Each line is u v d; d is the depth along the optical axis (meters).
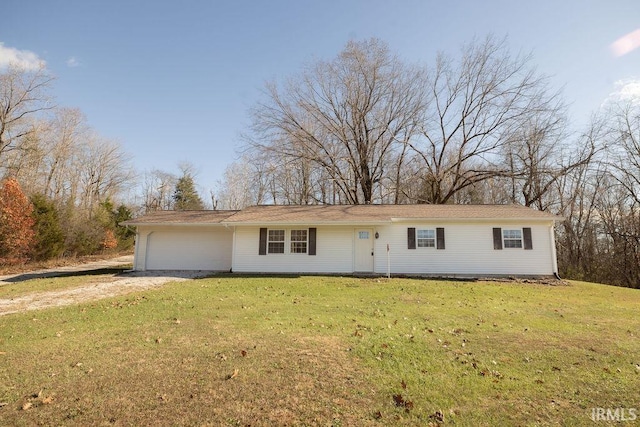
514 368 4.53
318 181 27.56
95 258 26.38
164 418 3.21
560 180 24.81
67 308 8.10
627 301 9.94
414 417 3.29
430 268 15.60
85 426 3.07
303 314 7.51
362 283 12.77
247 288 11.36
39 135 26.20
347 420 3.22
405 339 5.67
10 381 3.99
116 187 39.66
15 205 18.00
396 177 26.81
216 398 3.60
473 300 9.61
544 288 12.67
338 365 4.53
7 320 6.93
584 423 3.22
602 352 5.20
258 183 27.97
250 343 5.40
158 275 15.29
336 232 16.33
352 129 24.91
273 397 3.64
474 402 3.60
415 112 24.33
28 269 18.66
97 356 4.82
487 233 15.52
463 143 24.52
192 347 5.20
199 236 17.78
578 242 23.83
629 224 21.19
